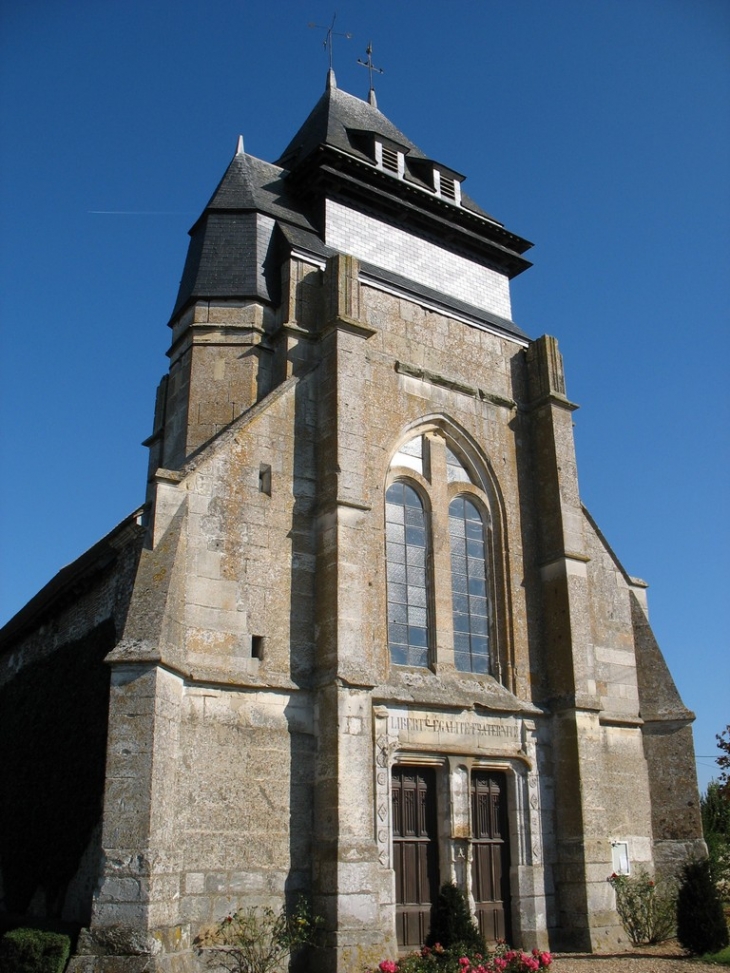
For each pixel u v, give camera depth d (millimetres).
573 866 18047
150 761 13086
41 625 21266
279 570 16578
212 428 18844
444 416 20266
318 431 17953
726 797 26828
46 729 18703
